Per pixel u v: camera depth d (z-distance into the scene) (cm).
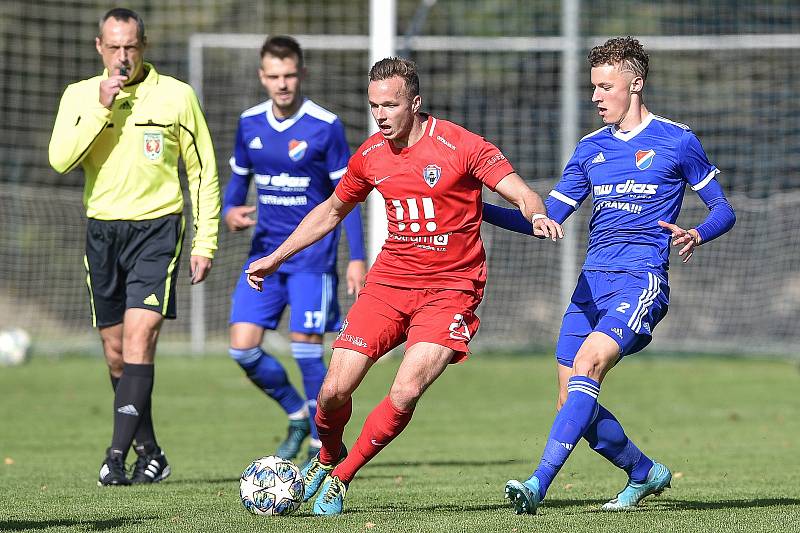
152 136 2359
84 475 2623
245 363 2809
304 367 2847
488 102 7375
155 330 2372
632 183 1950
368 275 1938
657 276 1920
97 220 2384
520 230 1992
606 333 1850
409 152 1845
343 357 1891
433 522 1773
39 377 5341
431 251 1866
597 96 1961
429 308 1875
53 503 2052
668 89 7200
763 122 7106
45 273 7119
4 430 3734
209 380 5297
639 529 1698
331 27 8331
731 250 6838
